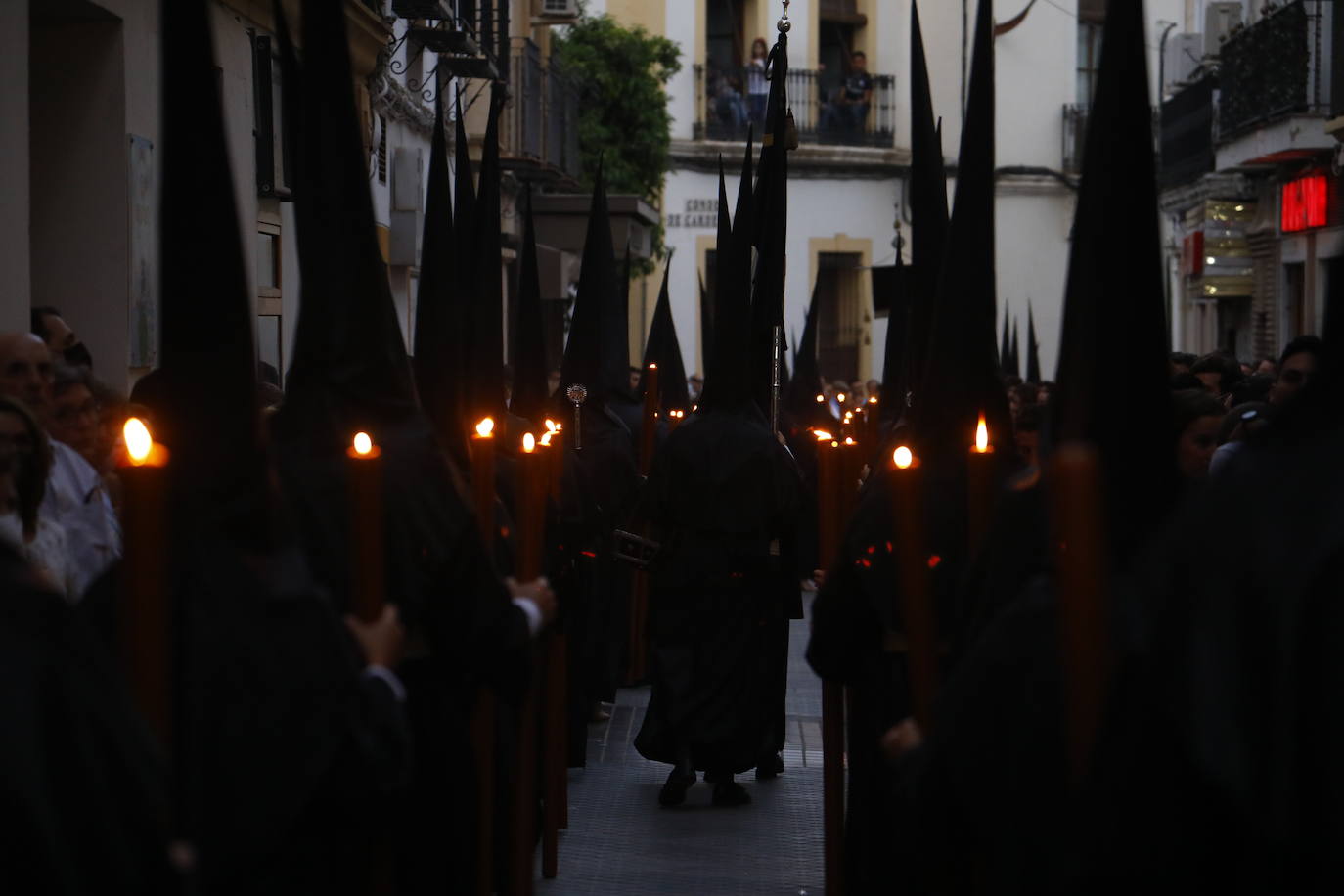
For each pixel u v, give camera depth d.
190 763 7.00
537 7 52.53
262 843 7.03
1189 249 58.12
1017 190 82.62
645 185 65.88
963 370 10.64
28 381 11.62
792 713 24.53
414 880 9.36
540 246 51.47
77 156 20.83
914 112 13.20
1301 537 4.89
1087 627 5.36
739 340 19.39
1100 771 5.27
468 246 14.96
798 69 78.81
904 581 7.30
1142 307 6.47
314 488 9.03
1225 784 4.86
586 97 61.75
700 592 18.95
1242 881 5.06
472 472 11.26
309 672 7.23
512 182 49.69
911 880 7.35
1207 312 62.94
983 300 10.58
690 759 18.91
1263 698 4.86
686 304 77.06
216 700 7.04
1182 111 58.75
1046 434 7.16
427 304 11.99
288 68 9.98
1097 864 5.23
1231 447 14.88
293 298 29.27
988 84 10.49
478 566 9.38
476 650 9.38
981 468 8.38
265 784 7.05
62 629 5.43
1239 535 5.04
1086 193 6.77
